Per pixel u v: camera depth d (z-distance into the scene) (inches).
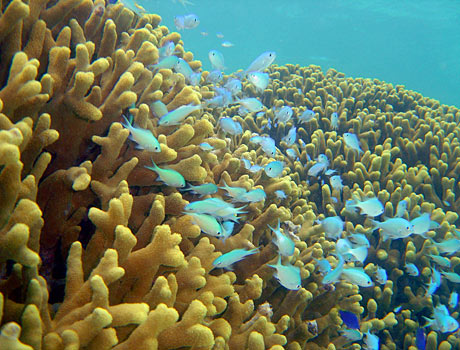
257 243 25.0
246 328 20.0
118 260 15.8
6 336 9.9
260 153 35.1
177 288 17.4
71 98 18.4
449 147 41.5
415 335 29.0
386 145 41.4
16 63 16.1
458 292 33.3
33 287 12.9
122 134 18.7
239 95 50.1
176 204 20.7
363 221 34.3
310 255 26.2
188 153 23.0
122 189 18.2
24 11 17.3
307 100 48.8
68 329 13.2
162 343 15.5
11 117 15.9
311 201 37.0
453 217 34.8
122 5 26.3
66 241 17.8
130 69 21.2
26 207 13.7
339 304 26.3
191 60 36.4
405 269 32.3
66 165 19.6
